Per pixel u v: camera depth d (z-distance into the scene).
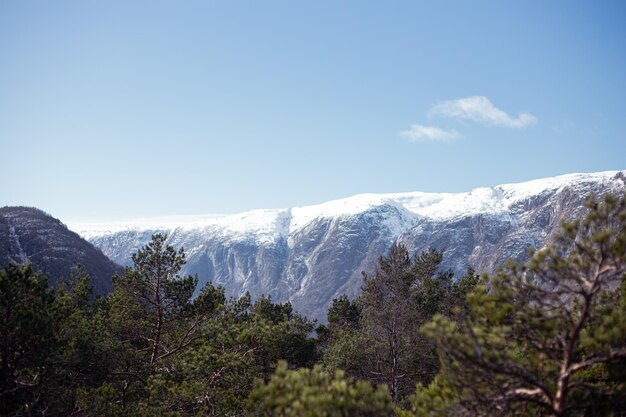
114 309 24.41
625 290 9.19
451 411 8.60
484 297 8.88
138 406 18.39
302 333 29.55
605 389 8.24
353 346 26.80
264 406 8.82
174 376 19.88
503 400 8.20
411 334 25.41
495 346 8.43
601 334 7.79
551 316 8.26
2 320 13.68
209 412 18.33
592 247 7.91
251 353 22.38
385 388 8.62
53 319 15.08
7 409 13.73
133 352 22.06
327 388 8.45
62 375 15.59
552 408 7.97
